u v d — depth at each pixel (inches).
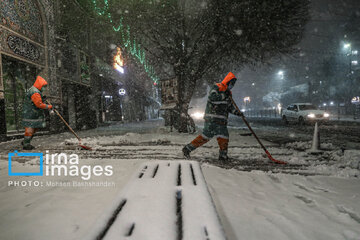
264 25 328.5
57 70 426.0
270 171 132.1
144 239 34.3
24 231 61.8
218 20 348.8
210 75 509.7
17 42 326.0
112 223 39.6
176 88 392.8
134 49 911.7
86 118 542.3
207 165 145.3
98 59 629.6
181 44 385.4
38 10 378.9
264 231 63.7
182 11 365.1
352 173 126.6
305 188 105.0
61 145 245.9
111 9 347.9
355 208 80.6
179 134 363.3
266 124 718.5
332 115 1075.9
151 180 60.3
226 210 77.3
